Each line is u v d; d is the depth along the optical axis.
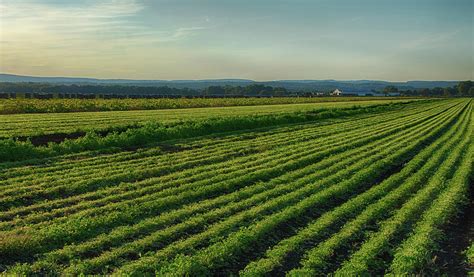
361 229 14.77
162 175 22.22
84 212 15.30
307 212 16.55
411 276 11.36
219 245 12.74
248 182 20.88
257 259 12.45
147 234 13.87
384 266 12.17
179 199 17.30
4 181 19.03
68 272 10.95
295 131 41.69
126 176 21.03
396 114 68.88
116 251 12.23
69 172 21.52
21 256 12.03
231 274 11.44
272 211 16.30
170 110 65.88
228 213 15.98
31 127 36.22
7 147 23.81
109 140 28.92
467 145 33.84
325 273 11.76
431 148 31.62
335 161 26.09
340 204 18.00
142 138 30.92
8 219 15.02
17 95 88.50
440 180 21.20
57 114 52.47
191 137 35.25
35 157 24.52
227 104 89.56
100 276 10.66
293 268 12.02
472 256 12.72
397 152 29.19
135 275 10.88
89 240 13.11
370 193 18.78
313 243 13.66
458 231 15.34
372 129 44.47
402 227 14.98
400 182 21.56
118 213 15.16
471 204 18.53
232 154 28.03
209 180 20.23
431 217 15.62
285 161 25.61
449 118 61.06
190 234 13.92
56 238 12.97
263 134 38.62
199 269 11.38
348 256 12.81
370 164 25.31
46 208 16.23
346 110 68.38
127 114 54.06
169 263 11.59
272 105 88.62
